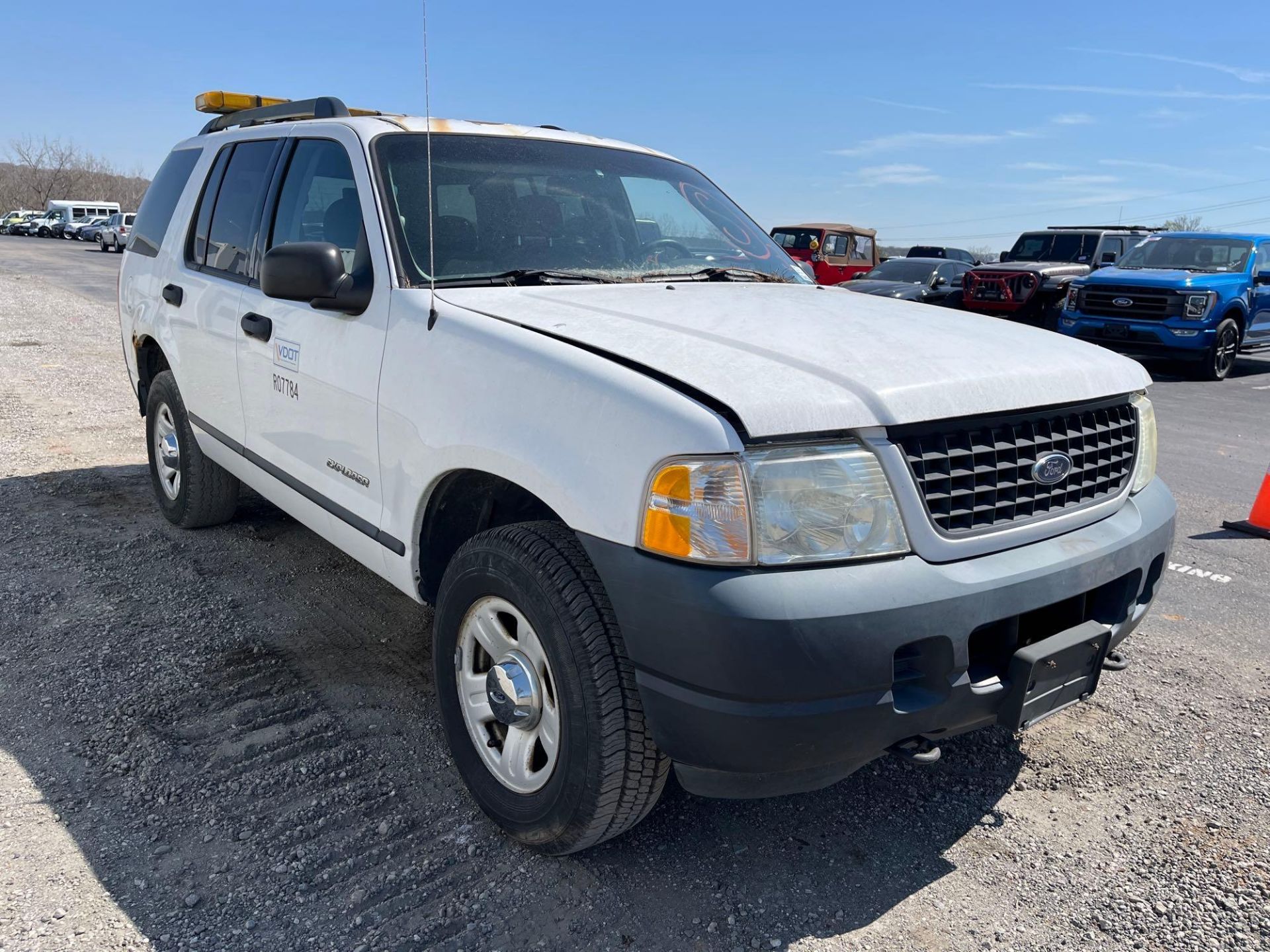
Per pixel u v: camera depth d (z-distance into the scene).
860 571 2.09
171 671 3.49
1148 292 13.02
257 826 2.63
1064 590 2.35
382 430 2.92
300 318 3.39
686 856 2.57
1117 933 2.32
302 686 3.41
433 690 3.42
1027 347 2.71
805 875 2.51
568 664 2.28
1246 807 2.82
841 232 21.50
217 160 4.48
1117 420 2.76
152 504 5.45
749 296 3.16
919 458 2.21
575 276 3.21
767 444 2.08
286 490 3.63
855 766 2.21
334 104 3.81
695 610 2.02
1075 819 2.77
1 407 7.80
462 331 2.67
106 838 2.57
